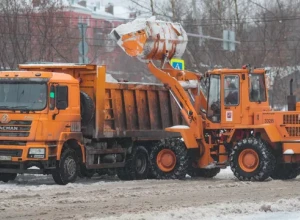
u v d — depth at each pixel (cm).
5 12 5097
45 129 3006
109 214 2136
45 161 3002
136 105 3616
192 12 7925
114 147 3491
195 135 3416
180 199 2516
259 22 7875
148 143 3725
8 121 3030
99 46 8362
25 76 3061
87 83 3338
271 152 3216
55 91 3047
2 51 5025
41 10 5394
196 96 3472
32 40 5416
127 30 3519
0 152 3034
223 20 7788
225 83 3394
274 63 7488
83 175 3478
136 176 3559
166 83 3525
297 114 3228
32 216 2105
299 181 3231
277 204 2370
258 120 3316
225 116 3384
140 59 3556
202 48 7775
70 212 2181
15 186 2975
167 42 3584
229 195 2647
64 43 5922
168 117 3822
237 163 3247
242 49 7644
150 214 2109
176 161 3406
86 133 3316
